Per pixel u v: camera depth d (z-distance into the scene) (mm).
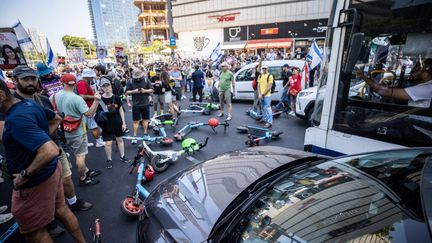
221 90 7547
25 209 1846
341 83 2645
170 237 1613
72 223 2242
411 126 2238
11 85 5289
